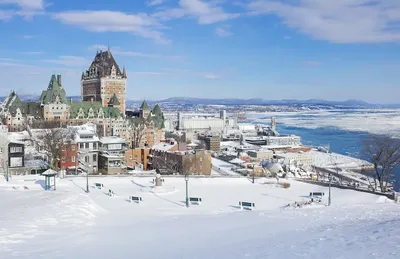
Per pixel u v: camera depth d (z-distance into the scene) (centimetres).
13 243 3011
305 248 2545
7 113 18825
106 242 3128
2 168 8956
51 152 10231
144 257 2534
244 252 2530
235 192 6719
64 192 5569
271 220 4266
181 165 12069
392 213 4734
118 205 5516
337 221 4112
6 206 4491
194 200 5816
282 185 7338
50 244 3016
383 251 2352
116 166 11569
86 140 11569
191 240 3173
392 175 17525
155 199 6006
